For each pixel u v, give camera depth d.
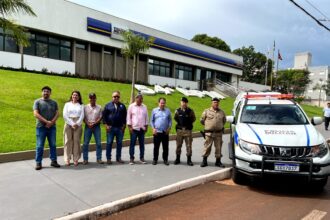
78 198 5.38
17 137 9.18
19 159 7.75
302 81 76.94
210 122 7.96
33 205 5.00
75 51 27.31
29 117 11.66
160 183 6.41
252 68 76.06
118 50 31.62
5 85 16.02
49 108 7.13
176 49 37.31
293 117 7.36
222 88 41.53
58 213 4.73
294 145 5.95
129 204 5.32
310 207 5.42
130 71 32.88
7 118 11.01
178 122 8.17
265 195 6.07
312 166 5.84
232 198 5.86
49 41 25.55
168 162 8.38
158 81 36.06
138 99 7.98
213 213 5.10
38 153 7.00
